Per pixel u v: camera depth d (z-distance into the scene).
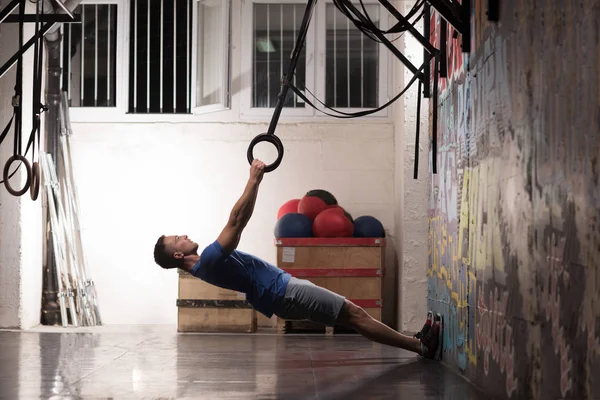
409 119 7.41
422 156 7.39
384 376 4.91
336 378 4.82
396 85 8.23
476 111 4.55
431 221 6.25
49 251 8.19
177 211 8.52
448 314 5.43
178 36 8.62
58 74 8.37
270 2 8.64
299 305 5.34
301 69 8.59
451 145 5.38
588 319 2.63
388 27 8.56
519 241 3.57
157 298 8.45
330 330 7.62
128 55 8.62
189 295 7.68
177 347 6.46
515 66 3.64
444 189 5.64
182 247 5.32
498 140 3.99
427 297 6.67
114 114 8.56
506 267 3.82
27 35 7.71
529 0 3.39
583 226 2.67
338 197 8.51
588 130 2.60
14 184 7.61
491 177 4.15
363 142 8.53
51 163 8.14
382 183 8.51
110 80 8.63
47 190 8.10
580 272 2.71
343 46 8.62
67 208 8.27
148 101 8.62
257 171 4.93
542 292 3.19
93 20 8.67
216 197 8.52
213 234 8.50
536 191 3.28
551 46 3.04
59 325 8.14
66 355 5.89
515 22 3.64
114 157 8.54
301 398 4.13
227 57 8.14
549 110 3.08
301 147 8.55
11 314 7.64
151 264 8.47
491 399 4.07
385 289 8.41
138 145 8.55
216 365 5.41
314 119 8.55
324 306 5.36
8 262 7.61
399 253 7.88
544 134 3.15
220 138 8.55
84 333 7.50
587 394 2.64
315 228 7.75
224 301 7.67
